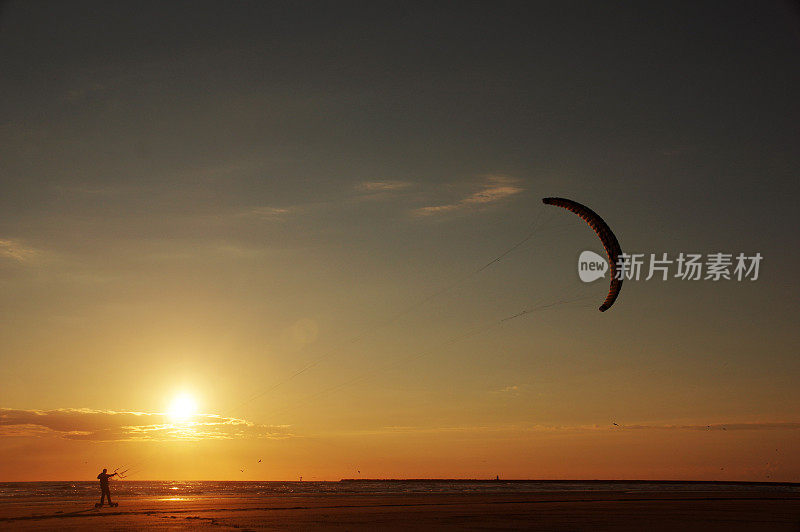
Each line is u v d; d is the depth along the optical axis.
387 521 30.36
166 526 26.95
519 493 82.62
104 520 29.94
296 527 26.98
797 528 27.17
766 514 35.97
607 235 39.50
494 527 27.39
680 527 27.39
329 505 43.47
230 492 83.56
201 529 25.73
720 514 35.78
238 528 26.28
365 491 96.44
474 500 53.97
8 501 51.25
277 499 53.25
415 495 70.06
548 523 29.50
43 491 94.94
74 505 42.75
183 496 62.97
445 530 25.98
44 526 26.92
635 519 31.98
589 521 30.66
